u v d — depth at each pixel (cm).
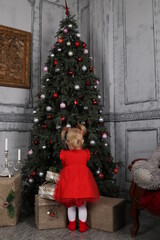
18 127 382
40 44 419
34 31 415
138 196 207
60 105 289
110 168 308
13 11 395
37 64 414
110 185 292
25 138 389
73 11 460
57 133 283
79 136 243
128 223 252
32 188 303
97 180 295
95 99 313
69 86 296
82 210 230
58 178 238
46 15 432
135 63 349
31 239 212
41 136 290
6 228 238
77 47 322
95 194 226
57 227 239
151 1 332
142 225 246
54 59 316
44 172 292
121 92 368
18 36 393
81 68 315
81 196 215
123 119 360
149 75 327
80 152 238
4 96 376
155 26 324
